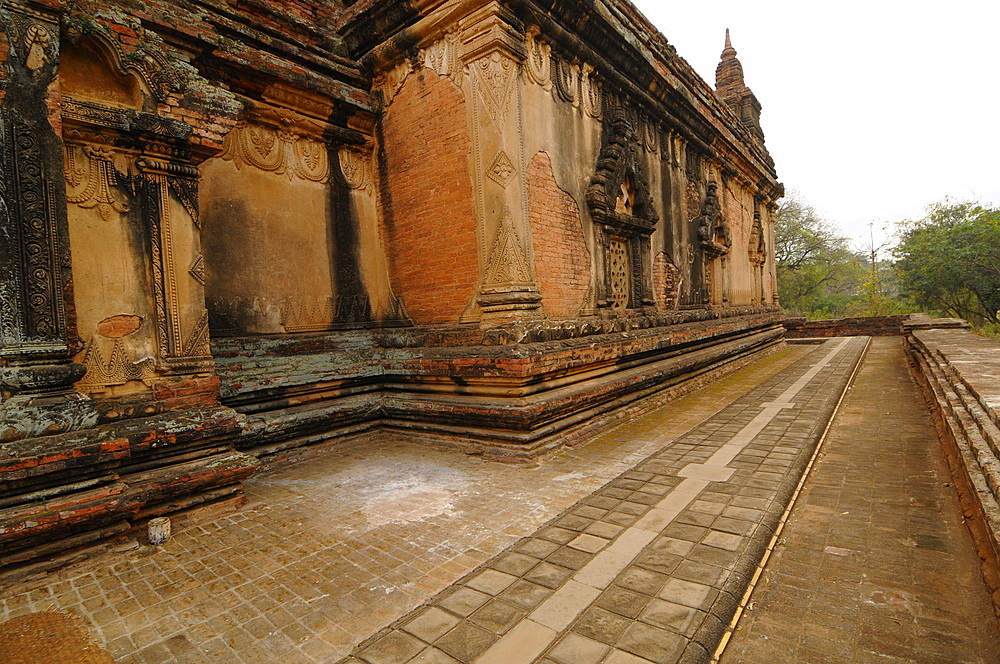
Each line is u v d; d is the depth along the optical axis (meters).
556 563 3.14
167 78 4.25
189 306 4.45
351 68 6.89
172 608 2.91
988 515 2.86
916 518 3.65
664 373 8.20
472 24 5.86
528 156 6.08
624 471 4.98
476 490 4.59
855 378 10.17
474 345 5.98
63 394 3.55
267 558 3.46
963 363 6.57
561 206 6.69
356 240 7.00
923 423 6.30
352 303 6.93
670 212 10.00
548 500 4.30
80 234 3.91
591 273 7.29
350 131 6.89
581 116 7.19
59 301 3.60
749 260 15.45
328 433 6.14
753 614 2.68
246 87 5.79
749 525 3.54
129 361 4.12
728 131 12.75
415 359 6.38
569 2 6.44
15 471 3.23
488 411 5.57
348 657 2.40
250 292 5.91
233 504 4.34
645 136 9.02
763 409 7.30
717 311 11.87
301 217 6.43
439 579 3.11
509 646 2.40
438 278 6.52
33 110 3.52
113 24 4.01
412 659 2.35
